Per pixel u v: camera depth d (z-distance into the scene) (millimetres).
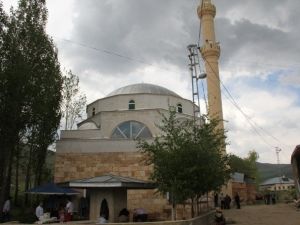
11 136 24469
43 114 26828
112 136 33438
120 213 21266
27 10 27281
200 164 19969
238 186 49125
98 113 35562
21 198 35969
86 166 30156
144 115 33719
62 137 33500
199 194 20922
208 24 44938
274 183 90312
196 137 21344
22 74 24281
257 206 38000
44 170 36219
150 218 27812
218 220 19469
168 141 21094
